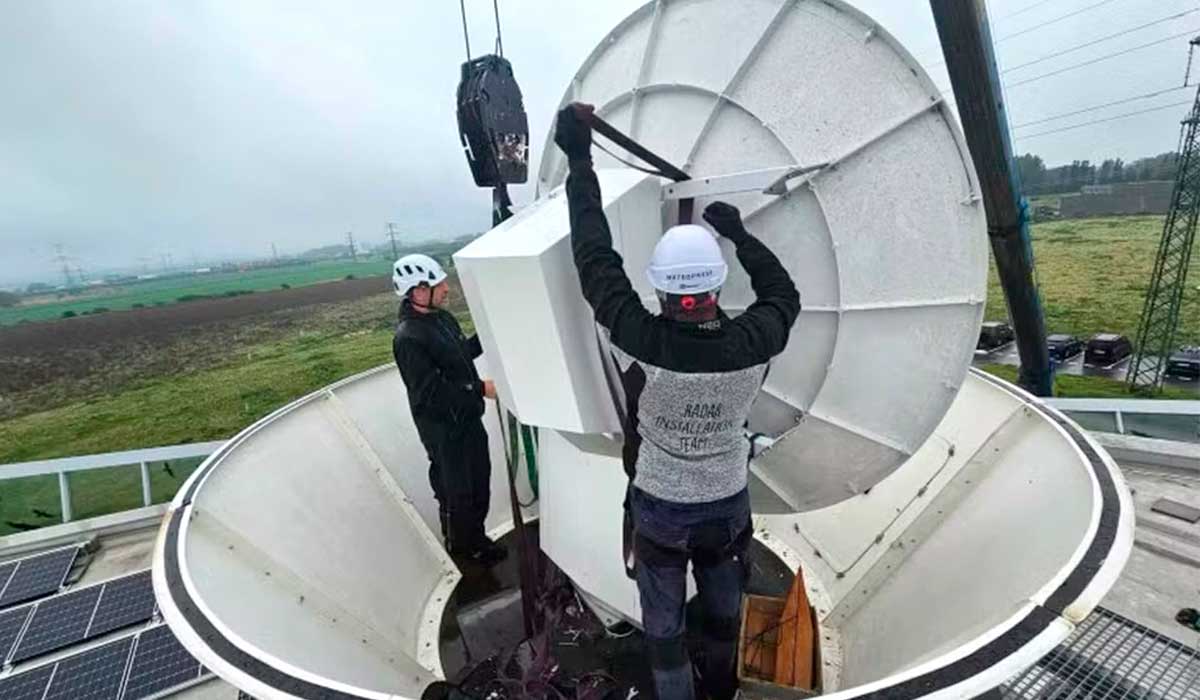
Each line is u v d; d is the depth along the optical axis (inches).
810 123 137.0
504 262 119.0
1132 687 177.0
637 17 165.9
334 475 256.7
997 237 318.0
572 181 113.8
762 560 258.8
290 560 205.6
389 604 232.1
